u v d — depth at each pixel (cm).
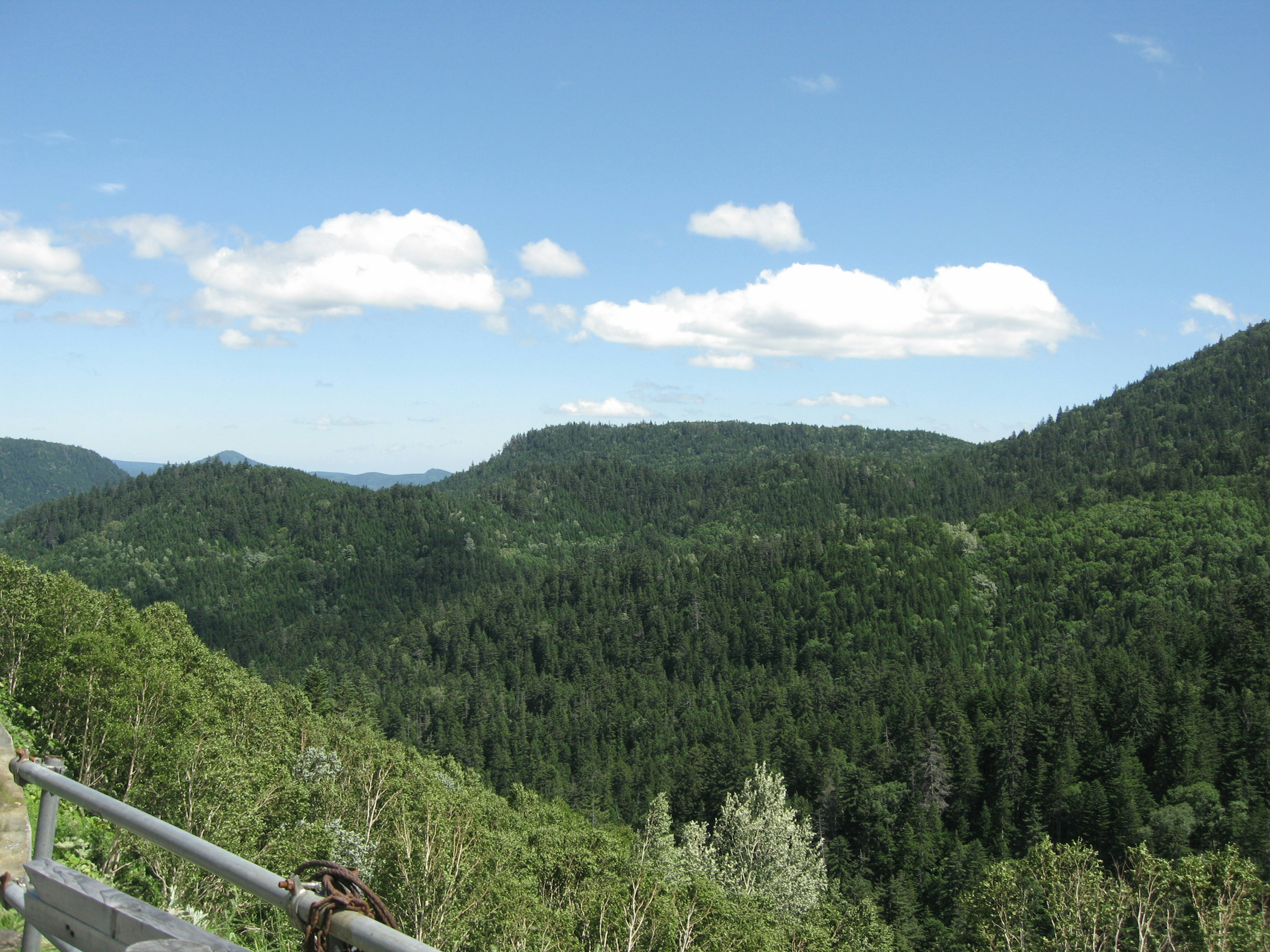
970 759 9819
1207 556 19850
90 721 2997
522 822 5500
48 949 492
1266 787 8156
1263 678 10525
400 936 242
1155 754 9600
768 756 11094
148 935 315
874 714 12538
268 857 2459
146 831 326
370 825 4119
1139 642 14012
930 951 7244
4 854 436
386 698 17425
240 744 3819
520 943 3238
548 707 17488
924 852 8719
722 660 19275
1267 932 3850
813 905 5781
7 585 3616
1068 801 8850
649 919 3853
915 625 18800
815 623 19288
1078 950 4166
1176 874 4166
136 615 4166
